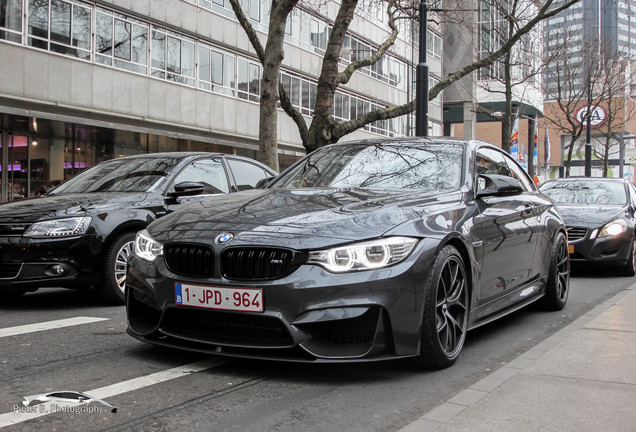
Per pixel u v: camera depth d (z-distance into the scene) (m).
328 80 15.09
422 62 13.73
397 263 3.55
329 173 5.11
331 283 3.39
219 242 3.61
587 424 2.89
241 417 3.05
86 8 20.33
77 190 6.95
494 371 3.90
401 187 4.68
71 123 19.53
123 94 21.61
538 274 5.84
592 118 37.44
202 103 24.97
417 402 3.30
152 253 3.91
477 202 4.63
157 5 22.84
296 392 3.45
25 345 4.52
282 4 13.51
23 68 18.45
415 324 3.60
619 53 31.12
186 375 3.74
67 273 5.86
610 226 9.41
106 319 5.55
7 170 19.84
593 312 5.87
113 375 3.74
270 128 13.83
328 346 3.46
